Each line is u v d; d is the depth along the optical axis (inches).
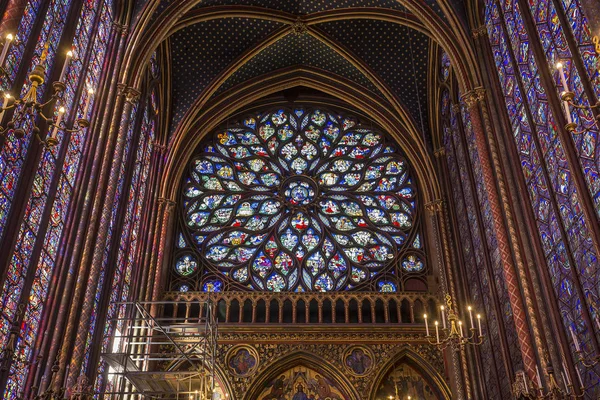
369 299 1107.3
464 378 976.3
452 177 1161.4
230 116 1363.2
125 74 898.7
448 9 981.8
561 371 681.6
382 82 1270.9
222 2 1134.4
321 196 1274.6
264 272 1176.2
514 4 837.8
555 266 715.4
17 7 558.9
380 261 1194.0
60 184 729.6
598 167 609.6
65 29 714.8
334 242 1211.9
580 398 648.4
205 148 1327.5
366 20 1211.2
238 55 1251.8
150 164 1182.3
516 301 754.2
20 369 617.6
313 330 1067.3
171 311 1101.1
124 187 956.6
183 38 1208.8
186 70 1244.5
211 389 890.1
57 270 712.4
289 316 1117.7
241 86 1311.5
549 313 719.7
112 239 893.8
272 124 1366.9
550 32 718.5
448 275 1087.6
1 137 541.6
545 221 743.1
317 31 1234.6
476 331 991.6
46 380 627.5
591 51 619.5
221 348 1046.4
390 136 1348.4
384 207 1262.3
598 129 596.7
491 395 916.6
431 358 1047.6
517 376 688.4
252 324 1068.5
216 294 1101.1
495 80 903.1
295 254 1198.3
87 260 740.0
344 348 1054.4
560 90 692.1
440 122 1235.2
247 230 1224.2
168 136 1235.9
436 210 1183.6
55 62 688.4
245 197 1270.9
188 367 1031.0
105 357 819.4
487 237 942.4
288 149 1339.8
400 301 1106.7
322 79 1338.6
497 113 883.4
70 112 753.6
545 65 726.5
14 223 576.1
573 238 669.3
